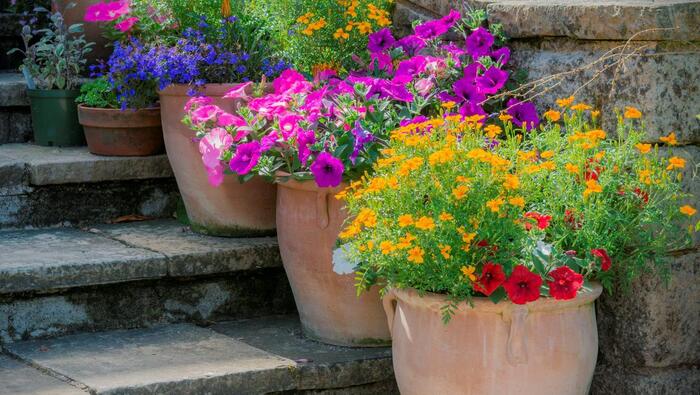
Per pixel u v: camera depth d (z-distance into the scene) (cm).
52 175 488
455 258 333
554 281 328
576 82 393
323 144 393
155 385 369
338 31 464
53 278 418
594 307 379
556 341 336
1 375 381
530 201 361
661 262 358
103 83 517
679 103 372
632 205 355
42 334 423
